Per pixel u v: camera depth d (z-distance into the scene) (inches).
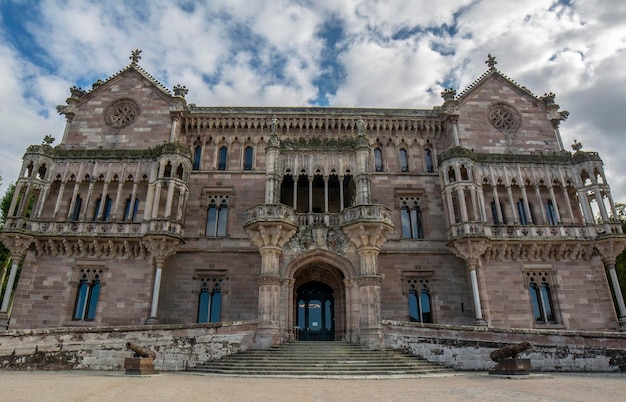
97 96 1403.8
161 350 890.7
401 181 1349.7
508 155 1315.2
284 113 1402.6
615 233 1186.0
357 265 1028.5
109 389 518.6
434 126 1423.5
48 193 1242.6
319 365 808.3
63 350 843.4
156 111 1381.6
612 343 864.9
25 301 1130.0
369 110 1451.8
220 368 832.9
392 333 954.7
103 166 1269.7
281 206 1051.3
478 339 905.5
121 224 1196.5
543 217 1250.0
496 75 1482.5
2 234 1130.7
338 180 1258.0
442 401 452.4
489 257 1216.2
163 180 1206.3
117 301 1134.4
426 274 1237.1
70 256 1182.9
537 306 1197.7
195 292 1201.4
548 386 596.1
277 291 987.9
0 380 595.8
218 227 1296.8
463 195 1219.9
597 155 1282.0
